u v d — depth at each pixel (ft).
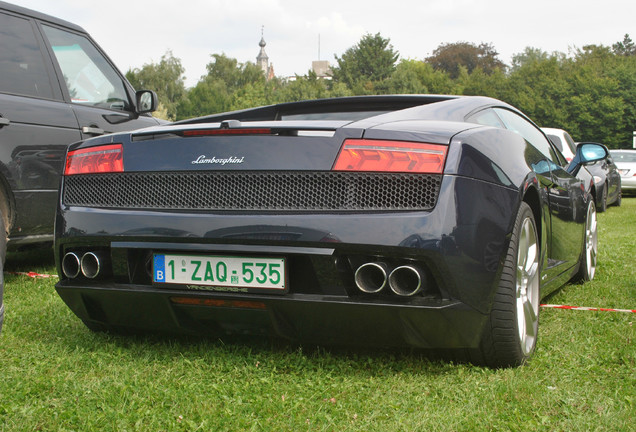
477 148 7.89
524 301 8.93
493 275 7.72
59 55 16.07
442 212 7.30
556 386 7.73
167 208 8.30
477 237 7.53
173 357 8.96
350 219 7.43
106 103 17.04
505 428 6.55
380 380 7.96
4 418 6.86
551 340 9.75
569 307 11.85
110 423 6.70
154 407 7.13
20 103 14.51
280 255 7.74
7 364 8.73
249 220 7.76
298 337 8.24
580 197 13.67
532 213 9.14
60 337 10.01
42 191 14.84
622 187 56.13
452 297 7.43
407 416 6.85
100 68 17.28
